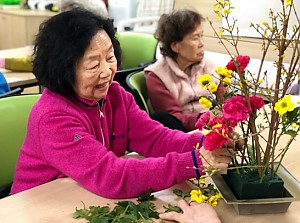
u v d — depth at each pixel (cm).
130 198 105
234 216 96
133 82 196
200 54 208
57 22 108
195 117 199
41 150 111
